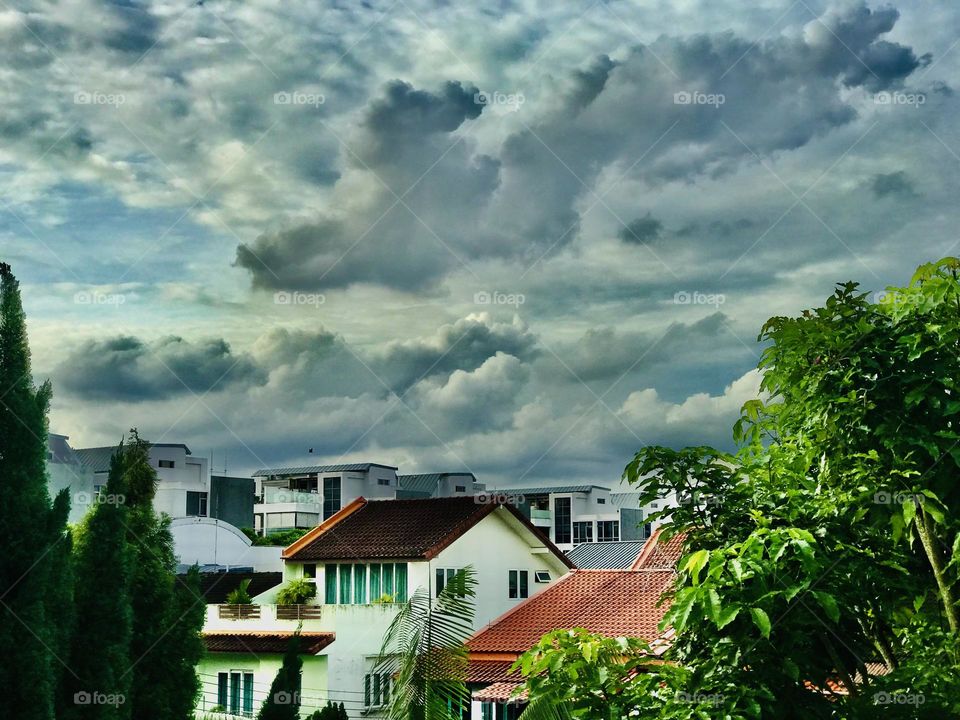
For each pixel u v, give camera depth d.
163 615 19.44
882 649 7.53
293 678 20.89
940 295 6.96
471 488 72.69
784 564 6.25
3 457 13.47
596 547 51.34
